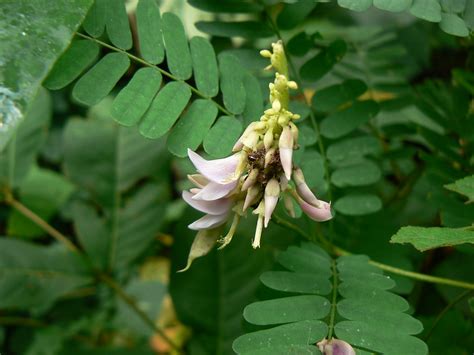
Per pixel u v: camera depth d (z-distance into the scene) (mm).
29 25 212
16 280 331
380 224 272
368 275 222
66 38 212
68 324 367
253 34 265
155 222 346
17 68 207
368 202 260
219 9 264
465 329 250
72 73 217
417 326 200
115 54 223
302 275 220
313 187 253
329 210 209
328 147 265
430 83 312
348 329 199
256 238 201
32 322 365
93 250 341
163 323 387
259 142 203
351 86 267
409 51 368
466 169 272
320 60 267
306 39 268
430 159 271
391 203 309
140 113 218
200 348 303
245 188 203
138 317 367
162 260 413
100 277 341
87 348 340
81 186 347
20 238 364
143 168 352
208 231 214
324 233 272
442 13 225
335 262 231
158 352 363
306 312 205
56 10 214
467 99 281
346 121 263
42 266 336
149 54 226
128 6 337
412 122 295
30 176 368
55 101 445
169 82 226
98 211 351
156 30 229
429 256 301
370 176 259
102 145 353
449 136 288
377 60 322
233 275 305
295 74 269
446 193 263
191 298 305
